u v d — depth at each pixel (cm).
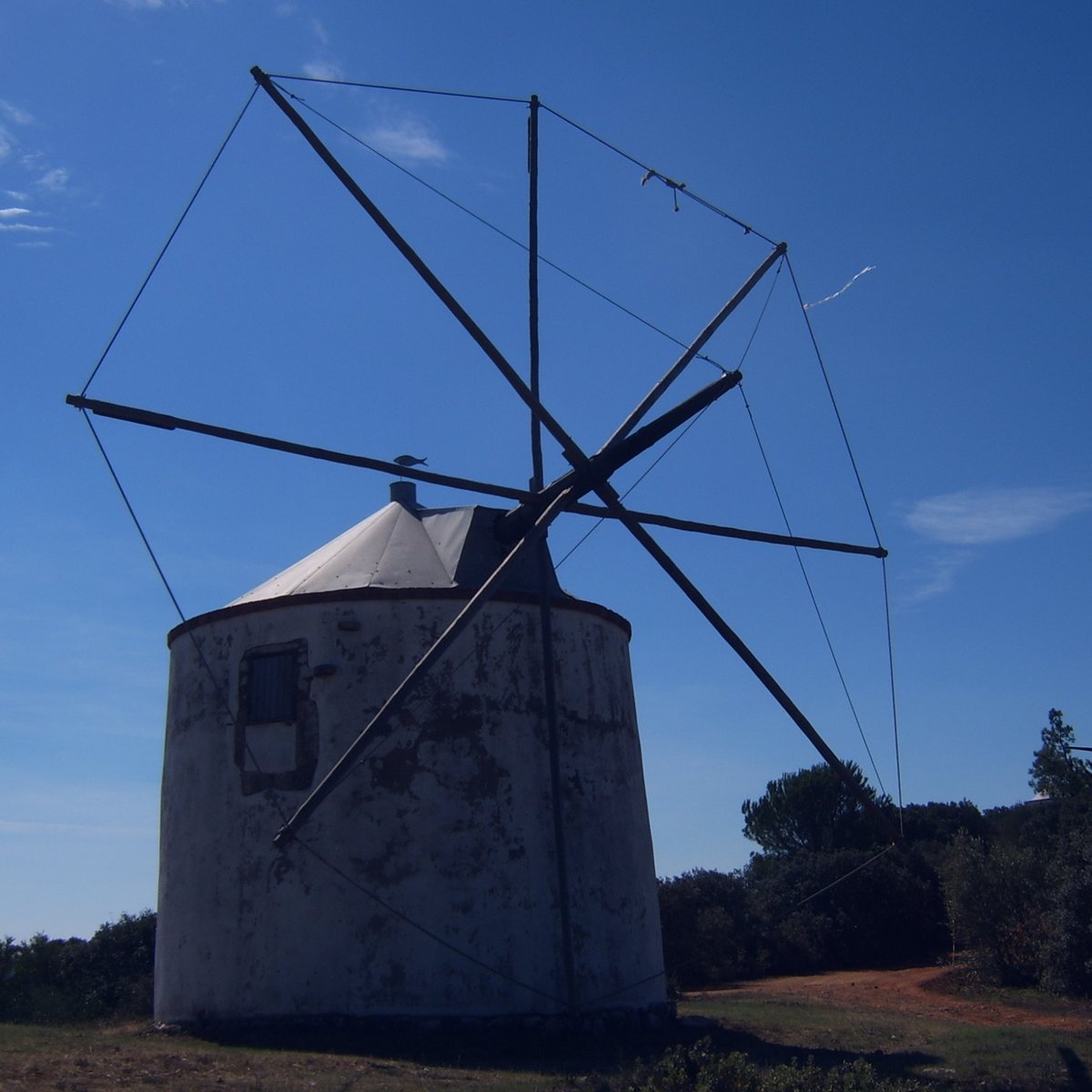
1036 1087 1282
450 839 1505
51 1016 2089
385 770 1516
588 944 1562
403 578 1634
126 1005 2225
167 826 1655
